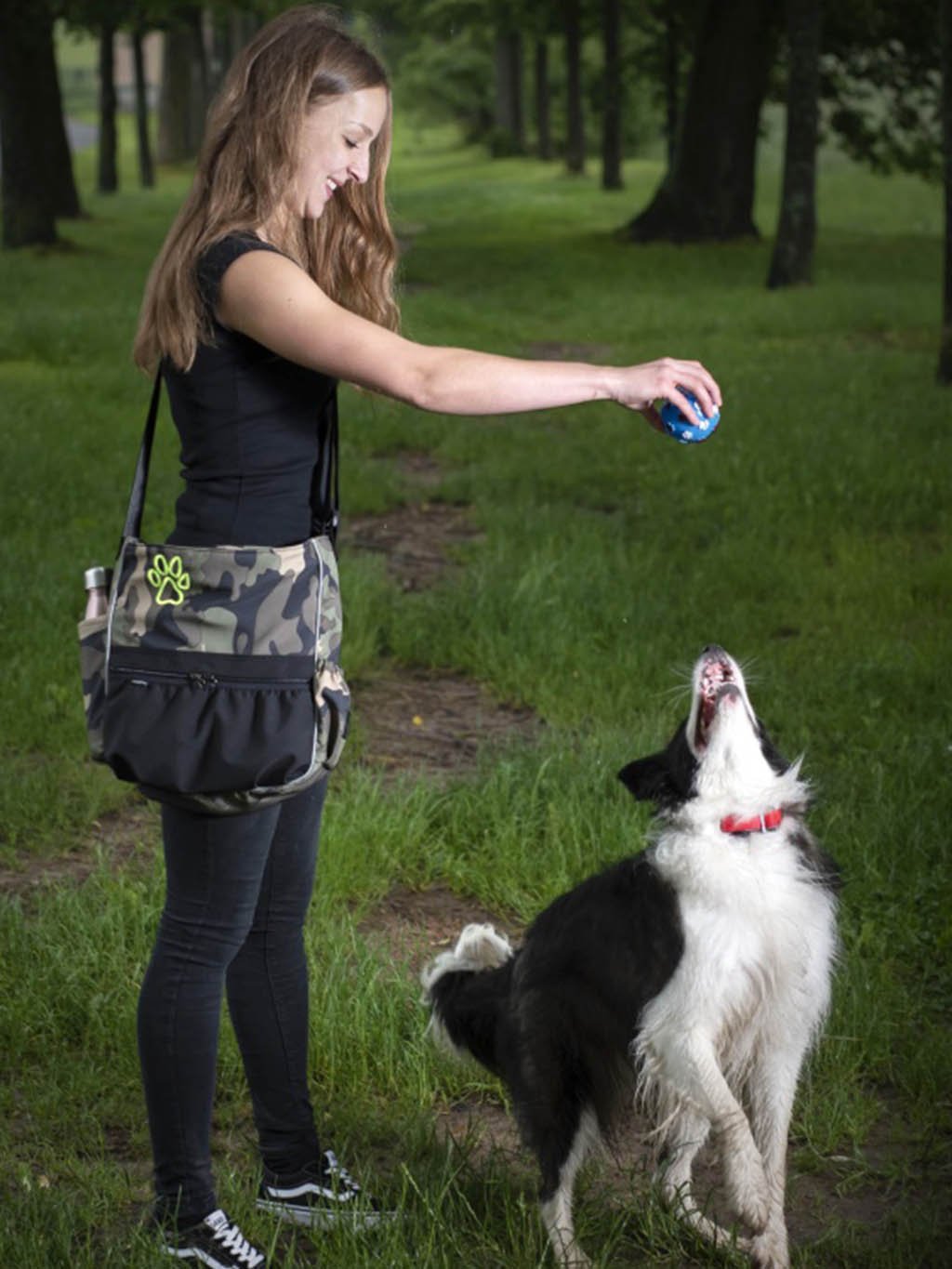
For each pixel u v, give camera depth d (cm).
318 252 308
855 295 2050
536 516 953
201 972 307
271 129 285
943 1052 398
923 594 803
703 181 2850
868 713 633
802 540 898
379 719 666
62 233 3030
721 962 314
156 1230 317
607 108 4072
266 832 305
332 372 277
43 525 895
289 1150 343
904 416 1219
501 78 6034
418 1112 381
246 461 290
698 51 2819
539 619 743
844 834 514
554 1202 329
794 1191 358
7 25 2669
